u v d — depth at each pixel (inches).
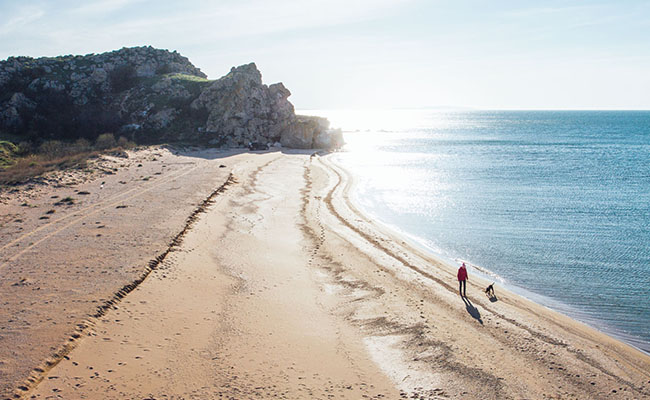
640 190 2271.2
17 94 3457.2
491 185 2421.3
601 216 1739.7
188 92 3976.4
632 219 1691.7
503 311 888.9
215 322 752.3
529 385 631.2
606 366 700.0
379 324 798.5
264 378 605.6
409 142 5472.4
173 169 2266.2
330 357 677.9
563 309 941.2
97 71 4060.0
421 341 738.2
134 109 3804.1
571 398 608.1
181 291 858.8
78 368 583.5
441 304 901.8
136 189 1722.4
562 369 681.0
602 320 893.2
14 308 721.0
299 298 891.4
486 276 1123.3
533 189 2304.4
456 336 763.4
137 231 1174.3
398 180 2556.6
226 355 654.5
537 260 1245.1
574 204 1952.5
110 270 900.0
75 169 2042.3
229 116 3764.8
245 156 3102.9
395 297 921.5
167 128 3690.9
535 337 783.1
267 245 1216.8
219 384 581.6
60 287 810.2
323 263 1117.1
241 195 1817.2
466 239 1440.7
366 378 627.8
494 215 1758.1
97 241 1082.7
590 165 3243.1
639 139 5698.8
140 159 2539.4
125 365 601.9
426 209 1855.3
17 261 936.9
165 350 650.8
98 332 674.2
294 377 614.9
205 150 3326.8
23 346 609.6
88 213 1343.5
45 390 532.7
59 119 3469.5
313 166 2908.5
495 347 735.1
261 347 687.7
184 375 594.6
